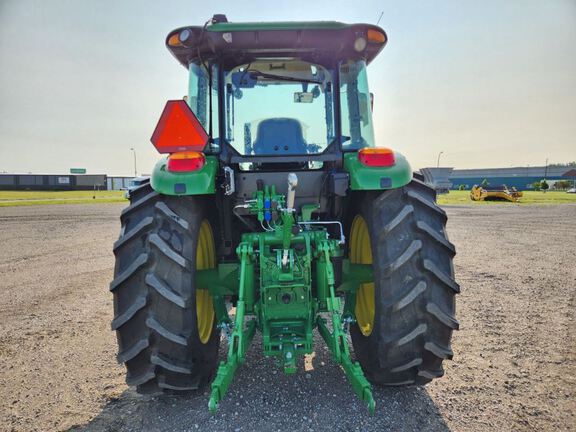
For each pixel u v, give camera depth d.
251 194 2.88
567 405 2.49
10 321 4.16
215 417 2.40
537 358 3.15
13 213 18.55
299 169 2.94
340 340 2.32
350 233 3.21
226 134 2.93
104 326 4.01
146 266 2.33
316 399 2.59
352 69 3.05
